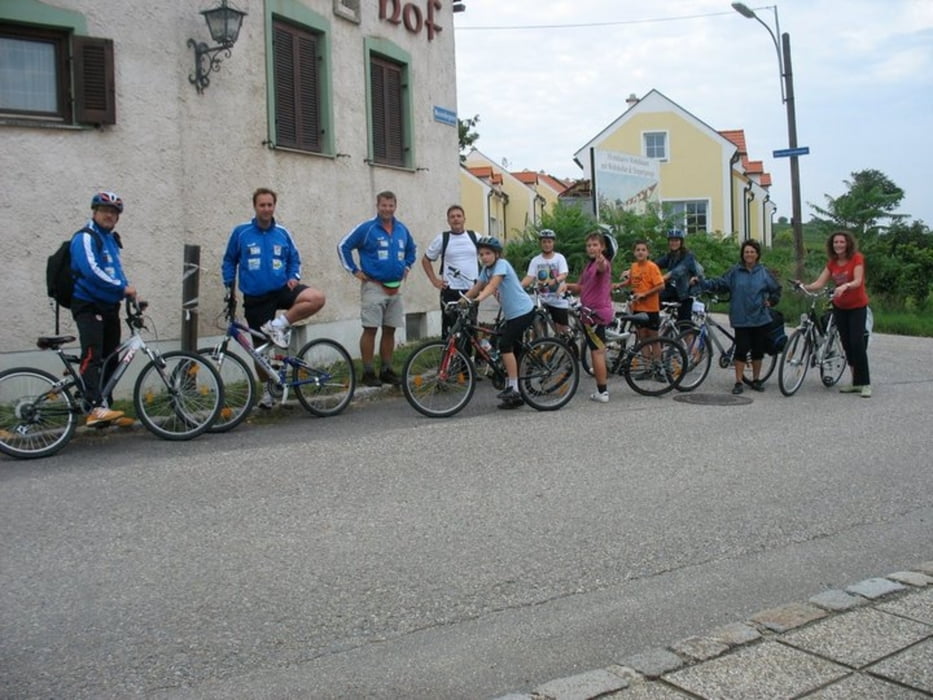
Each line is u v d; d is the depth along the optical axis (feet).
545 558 16.89
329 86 40.22
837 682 12.00
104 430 27.02
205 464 23.30
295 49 38.68
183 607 14.53
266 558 16.65
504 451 24.86
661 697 11.62
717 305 84.12
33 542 17.40
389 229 33.53
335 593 15.15
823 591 15.67
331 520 18.80
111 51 30.60
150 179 32.14
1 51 29.48
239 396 27.73
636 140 134.41
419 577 15.88
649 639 13.71
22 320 29.27
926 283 93.30
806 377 39.52
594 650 13.33
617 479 22.17
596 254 32.27
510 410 30.96
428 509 19.60
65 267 25.48
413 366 29.45
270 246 29.96
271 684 12.19
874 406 32.60
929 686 11.89
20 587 15.28
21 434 24.07
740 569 16.65
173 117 32.76
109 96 30.63
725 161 132.26
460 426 28.22
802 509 20.22
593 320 32.48
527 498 20.51
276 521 18.70
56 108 30.55
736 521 19.27
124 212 31.45
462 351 30.07
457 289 35.37
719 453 25.00
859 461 24.48
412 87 46.16
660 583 15.89
